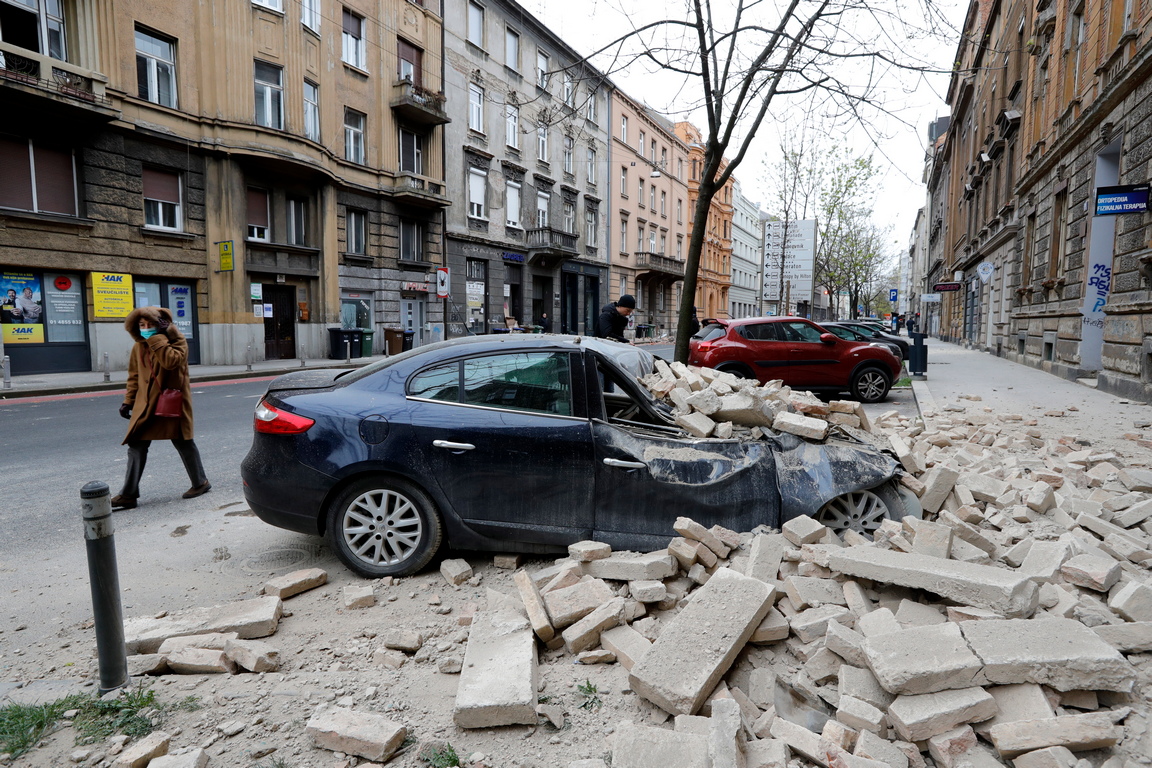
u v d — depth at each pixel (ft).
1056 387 43.19
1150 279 33.91
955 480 13.65
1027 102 63.52
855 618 9.55
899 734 7.55
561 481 12.50
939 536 11.07
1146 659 8.56
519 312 111.14
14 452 25.61
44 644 10.44
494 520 12.52
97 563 8.57
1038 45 58.49
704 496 12.45
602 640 9.73
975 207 103.19
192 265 61.46
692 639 8.81
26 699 8.61
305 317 73.77
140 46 56.80
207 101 61.36
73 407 37.99
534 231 110.73
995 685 7.97
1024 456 20.33
